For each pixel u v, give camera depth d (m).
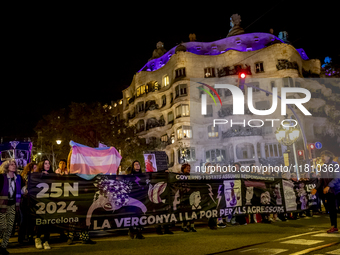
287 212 9.86
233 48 45.25
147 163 11.20
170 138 44.66
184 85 42.31
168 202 7.56
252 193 9.15
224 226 8.63
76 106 30.41
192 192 8.01
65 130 29.31
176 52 44.12
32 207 6.08
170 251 5.46
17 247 6.30
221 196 8.48
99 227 6.62
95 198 6.69
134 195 7.14
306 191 10.85
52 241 7.06
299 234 6.84
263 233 7.27
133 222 7.01
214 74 42.53
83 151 6.99
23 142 13.12
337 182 6.93
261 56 41.38
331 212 6.92
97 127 30.28
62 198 6.38
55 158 36.53
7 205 5.64
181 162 40.00
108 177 6.92
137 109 50.03
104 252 5.51
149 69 52.09
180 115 41.03
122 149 35.03
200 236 7.10
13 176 5.84
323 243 5.63
